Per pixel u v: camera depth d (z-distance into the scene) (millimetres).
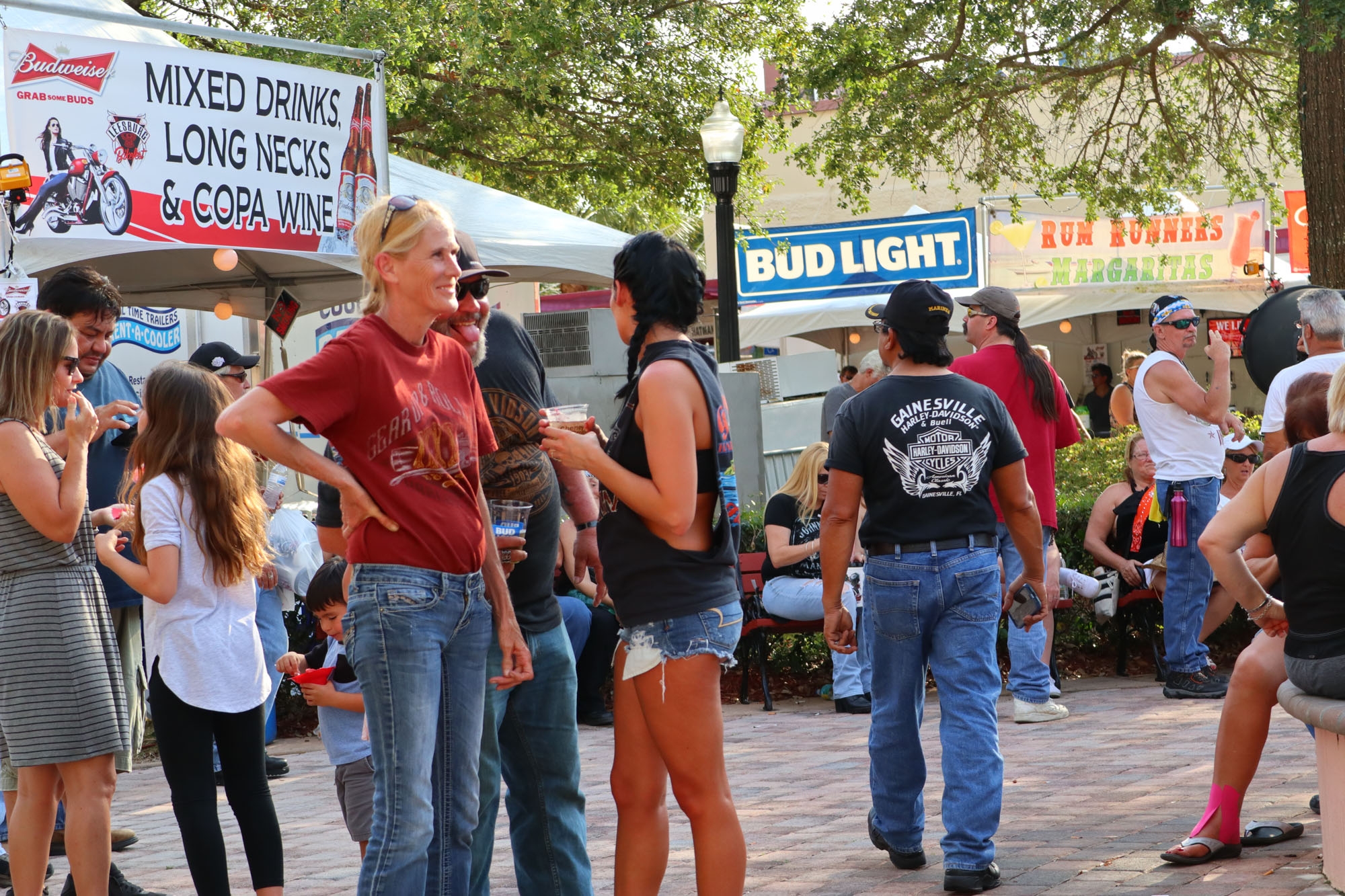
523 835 3973
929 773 6277
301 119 7770
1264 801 5242
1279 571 4586
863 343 21359
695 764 3488
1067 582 8930
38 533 4262
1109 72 17141
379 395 3145
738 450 10297
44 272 7719
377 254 3227
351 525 3201
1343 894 4047
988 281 18359
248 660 4355
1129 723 7254
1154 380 7898
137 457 4332
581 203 24438
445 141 18047
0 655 4203
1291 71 16578
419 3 16250
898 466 4605
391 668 3143
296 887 4941
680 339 3547
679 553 3482
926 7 16125
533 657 3896
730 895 3498
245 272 10055
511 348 3883
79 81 6922
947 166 17578
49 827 4297
